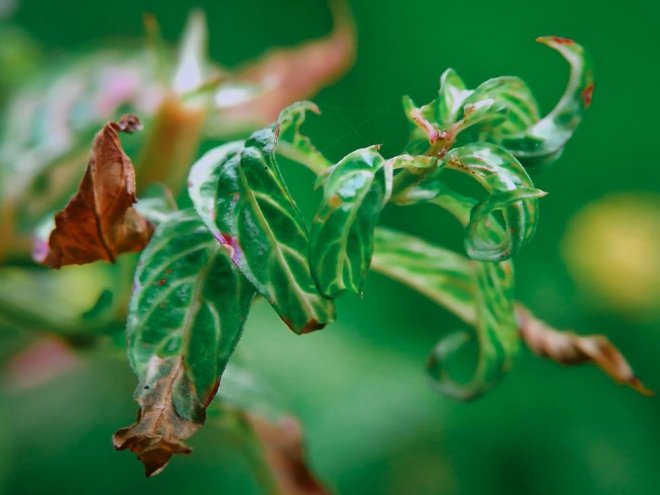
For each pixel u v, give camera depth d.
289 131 0.33
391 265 0.38
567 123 0.34
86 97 0.52
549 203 0.99
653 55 1.03
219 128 0.49
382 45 1.01
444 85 0.32
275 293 0.31
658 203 0.95
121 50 0.59
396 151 0.36
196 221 0.33
